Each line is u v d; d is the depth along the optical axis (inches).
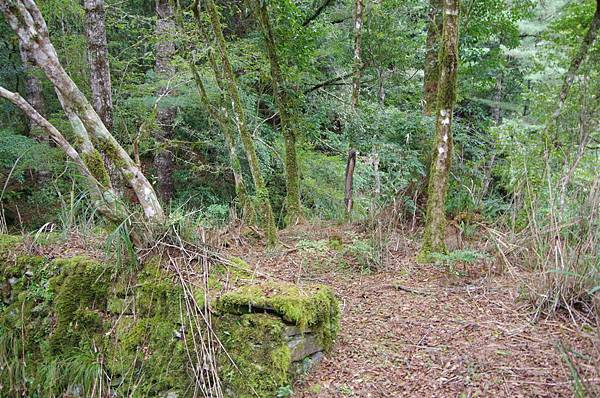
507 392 101.4
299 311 112.7
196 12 242.5
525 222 192.7
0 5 122.7
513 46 370.3
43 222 321.7
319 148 392.8
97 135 140.6
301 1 340.8
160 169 368.8
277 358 108.9
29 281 149.9
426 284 171.6
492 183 276.2
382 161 293.0
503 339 127.0
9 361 144.3
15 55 383.2
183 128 346.6
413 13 322.0
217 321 116.2
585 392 91.9
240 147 327.9
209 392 111.4
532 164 222.7
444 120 188.4
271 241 216.1
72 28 367.2
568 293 140.1
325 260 197.6
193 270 130.3
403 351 125.3
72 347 135.3
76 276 141.5
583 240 145.6
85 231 163.6
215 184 381.4
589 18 280.7
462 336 130.6
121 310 131.8
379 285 173.2
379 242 202.2
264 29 253.0
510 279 168.9
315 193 348.2
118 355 126.6
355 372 116.8
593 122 216.8
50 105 405.1
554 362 111.8
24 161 295.0
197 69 270.1
